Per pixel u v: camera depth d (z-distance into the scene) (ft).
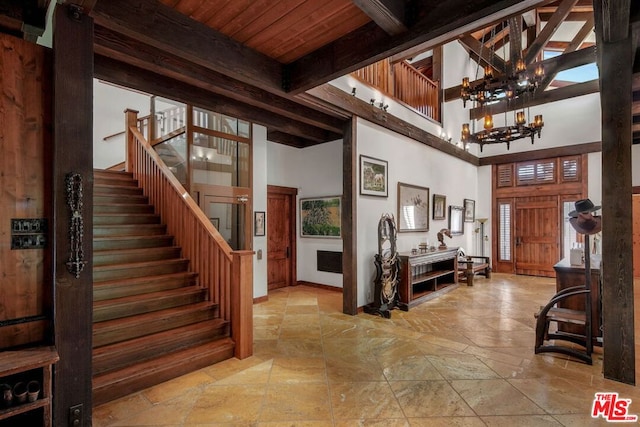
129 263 12.37
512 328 13.83
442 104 25.11
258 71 10.47
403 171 19.97
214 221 16.78
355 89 15.88
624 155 9.07
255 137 18.62
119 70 10.39
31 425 6.33
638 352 10.93
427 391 8.64
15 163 6.40
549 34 22.40
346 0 8.05
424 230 21.98
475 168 29.91
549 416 7.51
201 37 8.95
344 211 16.11
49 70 6.78
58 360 6.13
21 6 6.84
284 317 15.37
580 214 10.61
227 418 7.51
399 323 14.49
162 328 10.53
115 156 23.71
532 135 17.56
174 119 17.17
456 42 27.99
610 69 9.22
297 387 8.88
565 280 12.72
